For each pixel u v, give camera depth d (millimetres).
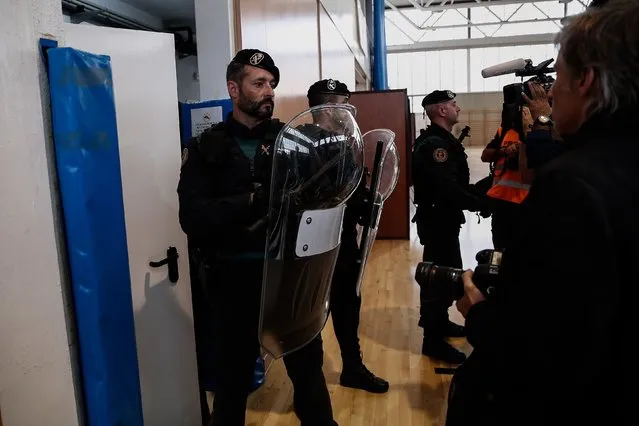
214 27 2414
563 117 771
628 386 637
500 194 2268
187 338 1938
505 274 729
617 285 617
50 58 1267
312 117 1426
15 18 1181
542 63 2201
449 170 2418
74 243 1339
